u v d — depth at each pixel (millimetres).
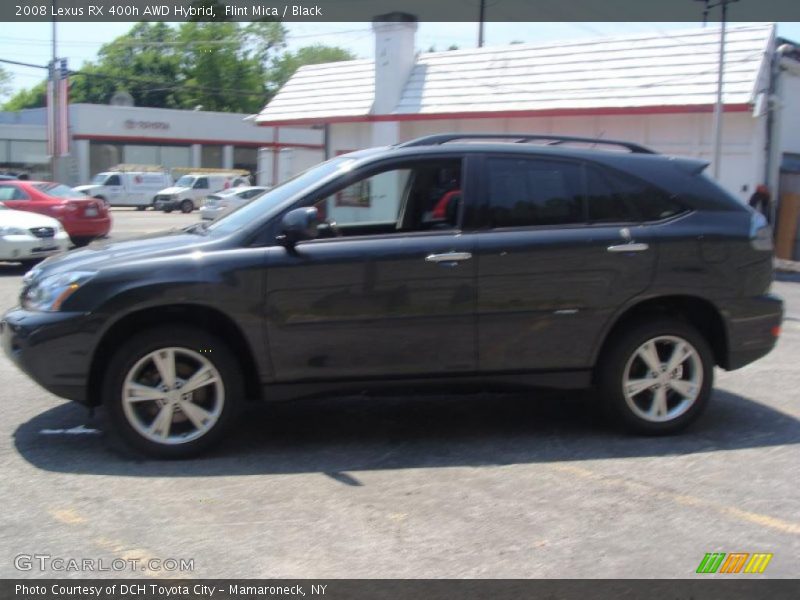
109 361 5469
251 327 5434
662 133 18016
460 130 20938
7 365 7973
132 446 5469
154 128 50000
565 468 5430
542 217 5781
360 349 5570
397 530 4516
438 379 5715
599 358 5914
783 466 5480
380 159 5754
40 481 5164
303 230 5379
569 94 18812
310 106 23719
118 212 40719
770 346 6109
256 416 6547
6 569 4082
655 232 5828
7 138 49188
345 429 6246
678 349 5957
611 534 4480
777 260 18094
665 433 6031
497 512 4750
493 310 5645
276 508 4789
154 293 5320
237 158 53250
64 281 5426
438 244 5598
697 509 4801
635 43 18484
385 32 21422
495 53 20688
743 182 17031
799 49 17578
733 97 16453
